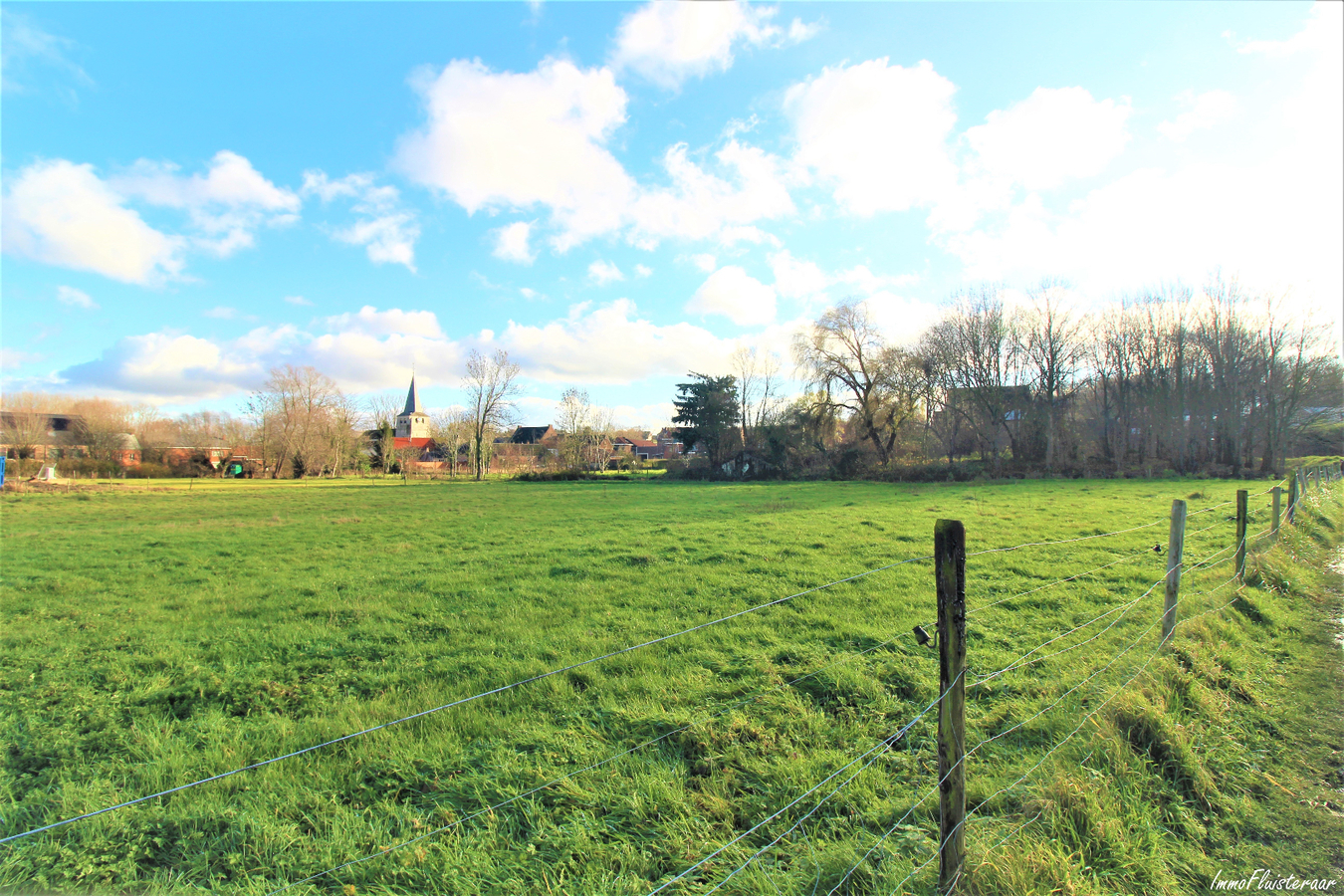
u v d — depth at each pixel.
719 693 6.05
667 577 11.53
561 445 75.56
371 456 86.44
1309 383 47.31
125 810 4.20
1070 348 54.06
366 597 10.76
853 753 4.77
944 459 56.91
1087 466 49.47
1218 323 51.41
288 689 6.53
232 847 3.85
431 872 3.54
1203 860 3.57
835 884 3.31
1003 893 3.07
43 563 15.22
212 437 89.38
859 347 57.16
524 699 6.04
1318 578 10.15
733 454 62.53
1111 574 10.60
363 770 4.75
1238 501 9.00
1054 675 6.14
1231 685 5.73
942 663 3.06
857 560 12.91
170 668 7.41
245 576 13.16
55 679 7.04
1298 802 4.11
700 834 3.85
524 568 12.93
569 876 3.50
